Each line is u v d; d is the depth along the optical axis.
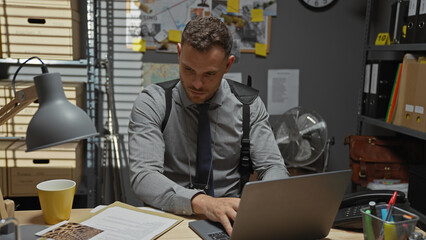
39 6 1.93
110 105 2.32
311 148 2.18
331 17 2.59
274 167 1.35
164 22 2.42
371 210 0.85
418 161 2.27
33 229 0.93
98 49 2.40
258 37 2.52
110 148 2.49
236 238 0.83
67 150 1.99
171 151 1.37
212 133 1.37
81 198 2.37
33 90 0.83
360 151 2.29
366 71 2.41
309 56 2.60
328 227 0.94
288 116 2.22
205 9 2.44
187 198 1.05
